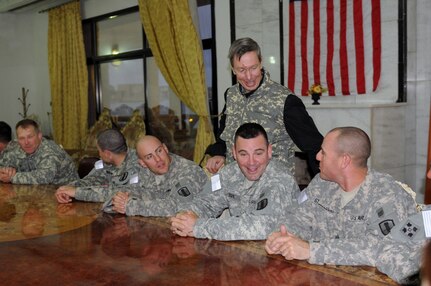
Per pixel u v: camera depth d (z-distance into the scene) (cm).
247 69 254
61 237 219
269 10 539
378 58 473
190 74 591
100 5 758
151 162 284
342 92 497
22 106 907
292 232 195
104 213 264
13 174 388
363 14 477
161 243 205
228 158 277
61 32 808
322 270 167
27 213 269
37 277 170
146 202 257
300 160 448
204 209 235
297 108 253
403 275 152
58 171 405
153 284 159
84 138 741
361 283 155
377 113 447
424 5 467
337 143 187
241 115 269
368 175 191
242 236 204
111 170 340
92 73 798
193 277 164
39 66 901
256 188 224
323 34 503
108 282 162
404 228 173
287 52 531
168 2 601
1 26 882
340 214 193
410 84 472
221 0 577
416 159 486
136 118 661
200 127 592
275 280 159
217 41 586
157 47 636
